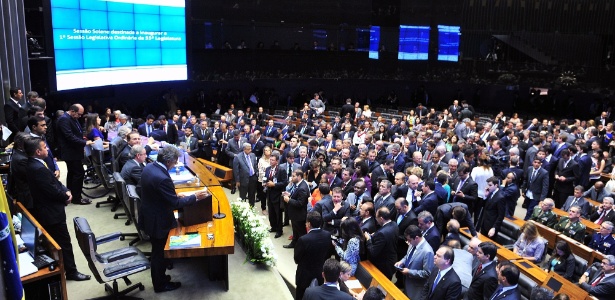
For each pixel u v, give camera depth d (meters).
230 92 22.66
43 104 8.31
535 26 23.84
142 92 19.80
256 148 12.36
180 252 5.53
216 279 6.27
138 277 6.28
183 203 5.76
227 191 11.77
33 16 11.76
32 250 4.80
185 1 17.50
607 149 14.16
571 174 10.85
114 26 14.50
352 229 6.67
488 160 10.30
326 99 25.20
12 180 6.33
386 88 27.23
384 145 13.19
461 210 7.29
